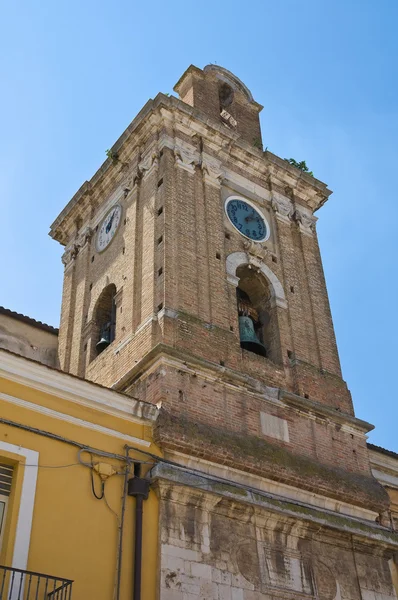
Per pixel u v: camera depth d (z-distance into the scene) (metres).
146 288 25.23
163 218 26.12
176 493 19.50
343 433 25.20
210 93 33.28
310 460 23.47
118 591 17.38
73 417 19.11
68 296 30.41
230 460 21.25
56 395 19.14
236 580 19.25
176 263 25.14
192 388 22.23
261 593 19.45
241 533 20.14
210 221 27.30
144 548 18.39
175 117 29.03
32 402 18.59
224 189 29.08
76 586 16.88
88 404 19.61
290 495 22.16
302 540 21.19
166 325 23.31
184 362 22.48
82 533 17.62
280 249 29.14
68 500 17.84
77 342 28.39
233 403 22.95
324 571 21.05
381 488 24.44
